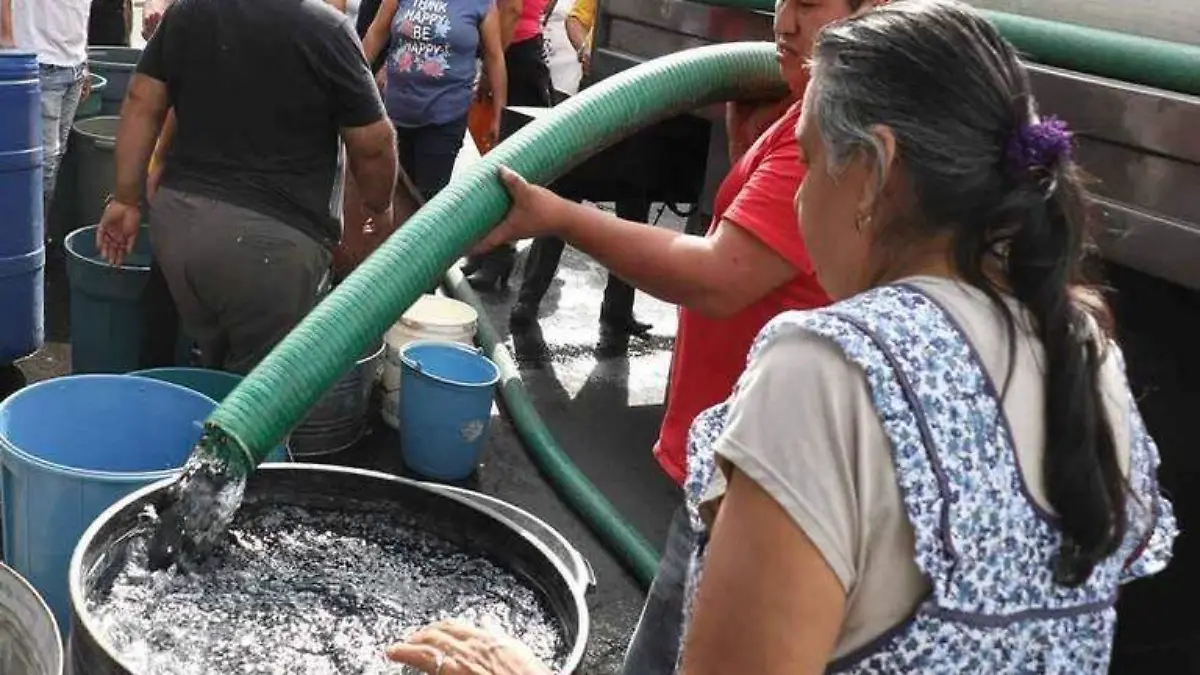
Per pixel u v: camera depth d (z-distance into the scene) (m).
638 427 4.43
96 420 2.77
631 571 3.42
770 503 1.05
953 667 1.09
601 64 3.98
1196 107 2.11
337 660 1.96
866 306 1.10
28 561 2.48
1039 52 2.44
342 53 3.16
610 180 4.26
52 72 4.29
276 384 1.99
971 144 1.08
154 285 3.80
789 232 1.73
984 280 1.12
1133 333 2.41
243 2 3.11
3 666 1.93
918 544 1.04
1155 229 2.20
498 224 2.05
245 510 2.29
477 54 5.05
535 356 4.89
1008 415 1.09
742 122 2.52
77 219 5.00
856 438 1.04
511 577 2.25
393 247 2.05
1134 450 1.23
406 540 2.34
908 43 1.09
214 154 3.21
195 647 1.94
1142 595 2.43
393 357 3.97
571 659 1.84
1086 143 2.35
